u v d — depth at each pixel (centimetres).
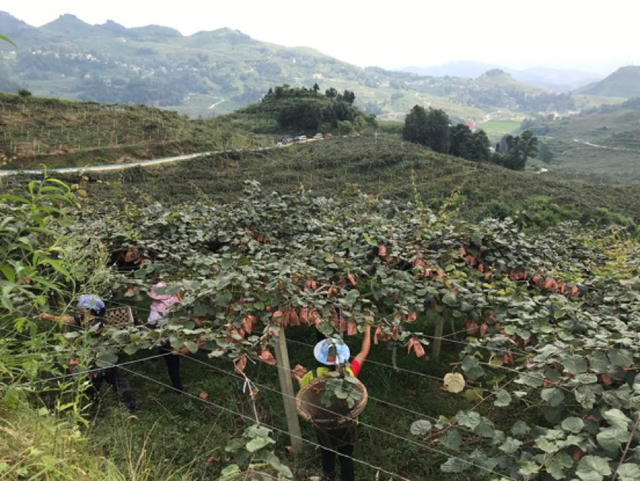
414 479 442
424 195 4897
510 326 452
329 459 423
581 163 16050
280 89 11506
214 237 778
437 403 560
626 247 1043
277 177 5275
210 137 6844
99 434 412
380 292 546
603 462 263
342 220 914
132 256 688
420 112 8600
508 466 308
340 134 9000
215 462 426
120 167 5000
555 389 339
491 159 8919
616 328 422
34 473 261
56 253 503
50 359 349
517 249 752
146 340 404
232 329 432
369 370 626
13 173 3588
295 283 524
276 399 558
